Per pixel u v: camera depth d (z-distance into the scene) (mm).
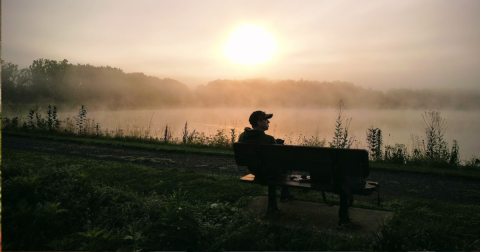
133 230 4047
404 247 3889
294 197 6133
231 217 4770
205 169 9680
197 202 5848
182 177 7969
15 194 4777
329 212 5320
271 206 5148
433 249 4012
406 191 7613
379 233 4320
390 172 10000
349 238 4012
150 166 10023
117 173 8227
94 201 5133
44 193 4934
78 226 4535
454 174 9336
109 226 4527
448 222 4840
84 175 5684
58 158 10297
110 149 13422
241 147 5152
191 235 4051
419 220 4938
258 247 3771
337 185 4500
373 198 6809
